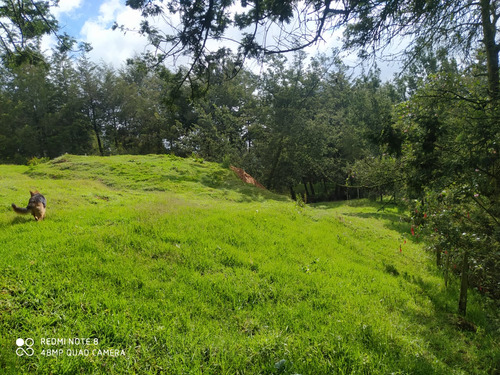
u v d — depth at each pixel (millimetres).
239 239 7523
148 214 8156
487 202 5891
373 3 3854
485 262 5594
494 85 5488
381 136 6035
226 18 4773
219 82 5527
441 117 5434
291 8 4137
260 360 3494
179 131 34125
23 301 3885
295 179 28031
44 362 3025
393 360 3818
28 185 11633
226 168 19766
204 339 3686
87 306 3975
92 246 5738
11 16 7293
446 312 6004
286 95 23719
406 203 7707
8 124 35188
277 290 5355
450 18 4445
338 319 4656
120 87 38531
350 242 9828
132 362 3215
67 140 37969
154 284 4797
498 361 4320
